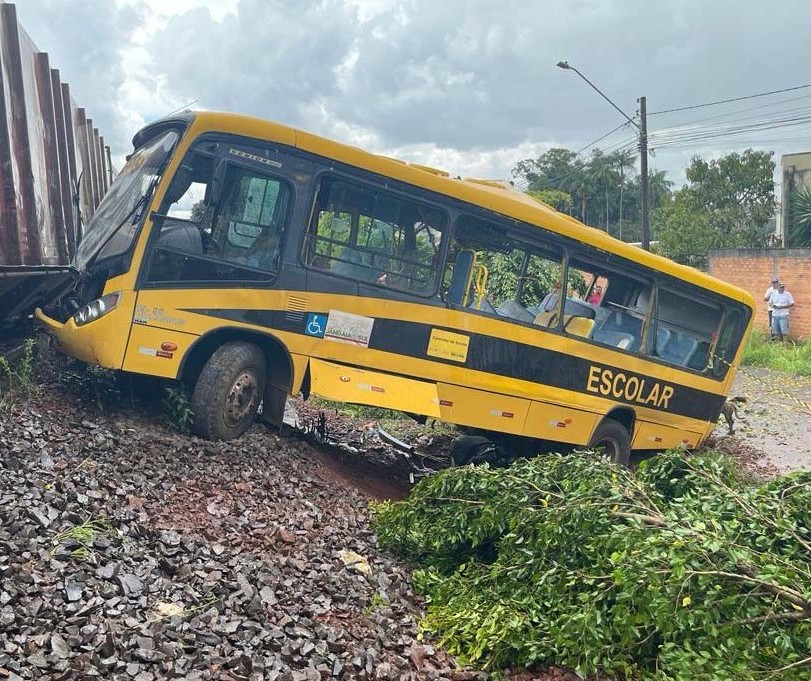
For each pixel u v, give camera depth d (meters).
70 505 5.25
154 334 7.50
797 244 33.09
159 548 5.10
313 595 5.21
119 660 3.73
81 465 6.11
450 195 8.93
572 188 71.69
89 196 16.17
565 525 5.60
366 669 4.43
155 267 7.51
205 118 7.75
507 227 9.34
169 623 4.20
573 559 5.55
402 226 8.69
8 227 9.36
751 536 5.39
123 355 7.39
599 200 72.75
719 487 5.98
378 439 11.08
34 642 3.66
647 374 10.77
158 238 7.52
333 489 7.73
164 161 7.68
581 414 10.15
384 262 8.60
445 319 8.94
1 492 5.12
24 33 11.05
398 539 6.55
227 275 7.80
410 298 8.73
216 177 7.68
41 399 7.46
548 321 9.76
